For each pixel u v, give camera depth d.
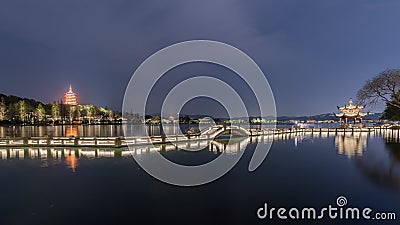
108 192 12.76
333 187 13.17
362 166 17.91
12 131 67.38
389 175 15.22
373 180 14.21
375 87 31.22
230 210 10.46
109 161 20.84
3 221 9.38
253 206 10.91
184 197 12.12
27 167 18.28
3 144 28.92
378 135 48.09
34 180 14.75
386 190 12.48
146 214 10.05
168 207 10.81
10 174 16.14
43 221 9.39
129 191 12.98
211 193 12.72
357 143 33.09
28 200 11.50
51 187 13.46
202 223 9.27
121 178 15.39
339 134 52.94
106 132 67.44
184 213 10.19
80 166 18.75
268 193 12.59
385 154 22.92
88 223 9.22
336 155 23.19
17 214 9.98
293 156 23.41
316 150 27.08
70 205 10.95
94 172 16.80
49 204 11.05
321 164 19.14
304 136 48.47
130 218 9.68
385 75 30.72
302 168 17.98
